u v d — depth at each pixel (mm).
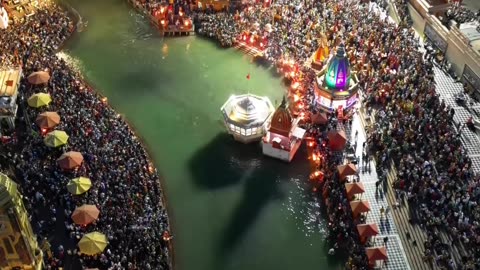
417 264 61188
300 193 70938
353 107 81250
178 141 79312
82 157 69062
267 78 90750
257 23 97562
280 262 63188
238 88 88938
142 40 100375
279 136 73625
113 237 61844
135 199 65750
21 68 82188
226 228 67125
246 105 76875
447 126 74625
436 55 89938
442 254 60656
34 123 76625
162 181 73250
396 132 73938
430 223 63750
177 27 100500
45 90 80688
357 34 91375
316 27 93312
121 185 66375
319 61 86438
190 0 104000
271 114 78000
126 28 103375
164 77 91688
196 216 68625
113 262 59719
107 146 71875
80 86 82750
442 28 90062
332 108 80438
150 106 85688
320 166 72938
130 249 60781
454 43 86688
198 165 75500
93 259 60438
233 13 102875
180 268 62812
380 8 101938
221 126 81750
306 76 86688
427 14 93750
